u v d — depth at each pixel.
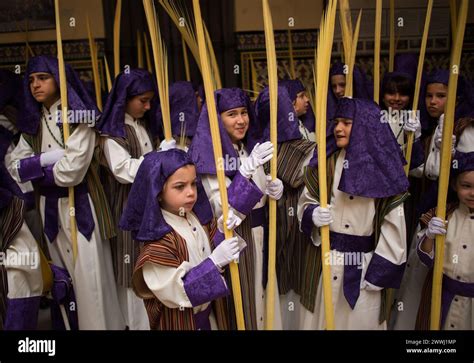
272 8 3.94
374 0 3.72
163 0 3.04
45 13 3.88
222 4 3.97
